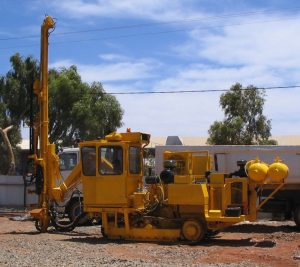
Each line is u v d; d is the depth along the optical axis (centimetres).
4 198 3055
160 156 2088
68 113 3459
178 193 1496
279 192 1864
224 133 3584
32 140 1858
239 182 1495
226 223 1457
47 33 1867
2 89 3484
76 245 1432
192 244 1462
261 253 1280
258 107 3666
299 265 1112
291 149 1966
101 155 1579
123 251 1325
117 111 3578
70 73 3547
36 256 1225
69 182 1794
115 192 1557
